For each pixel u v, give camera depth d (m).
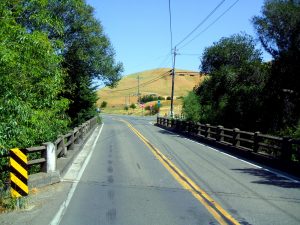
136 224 8.21
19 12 12.93
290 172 15.05
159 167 15.94
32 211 9.07
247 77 32.81
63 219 8.48
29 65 12.02
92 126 40.09
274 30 27.12
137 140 29.20
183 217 8.79
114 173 14.38
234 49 38.34
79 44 34.81
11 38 11.40
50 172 12.16
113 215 8.85
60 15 30.08
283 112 27.92
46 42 12.20
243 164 17.31
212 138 27.78
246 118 30.42
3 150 10.30
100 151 21.64
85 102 41.34
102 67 38.88
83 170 14.93
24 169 9.44
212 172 14.95
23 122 11.69
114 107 160.75
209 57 39.41
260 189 11.95
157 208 9.52
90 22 34.66
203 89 40.47
